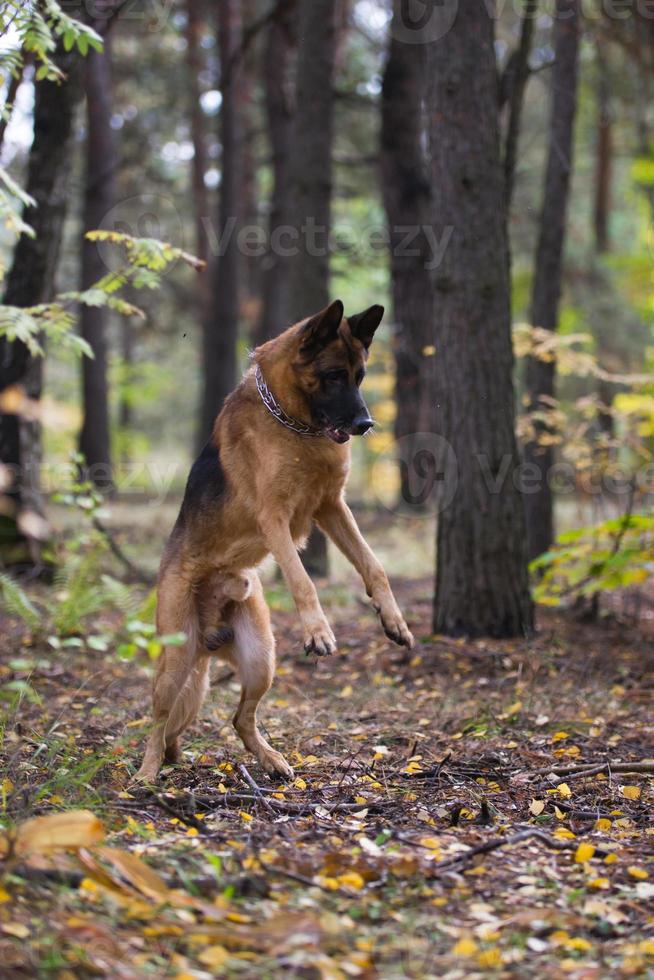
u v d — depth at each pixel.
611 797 5.58
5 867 3.80
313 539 14.34
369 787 5.70
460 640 9.54
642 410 11.98
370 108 23.08
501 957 3.61
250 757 6.42
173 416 41.16
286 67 21.39
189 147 29.11
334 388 5.96
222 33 21.44
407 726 7.24
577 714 7.52
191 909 3.80
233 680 8.77
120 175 25.53
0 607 9.81
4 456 11.86
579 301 25.98
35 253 11.73
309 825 4.95
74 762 5.69
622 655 9.62
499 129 9.64
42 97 11.51
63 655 8.74
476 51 9.38
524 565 9.89
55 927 3.46
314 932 3.61
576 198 33.16
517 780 5.86
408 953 3.58
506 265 9.70
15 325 6.74
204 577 6.22
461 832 4.94
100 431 22.09
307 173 14.01
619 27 17.95
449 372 9.70
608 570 9.95
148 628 4.86
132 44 25.09
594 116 28.09
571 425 12.51
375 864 4.32
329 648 5.70
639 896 4.15
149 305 27.70
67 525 16.73
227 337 23.08
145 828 4.73
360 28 22.53
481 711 7.41
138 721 6.88
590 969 3.50
